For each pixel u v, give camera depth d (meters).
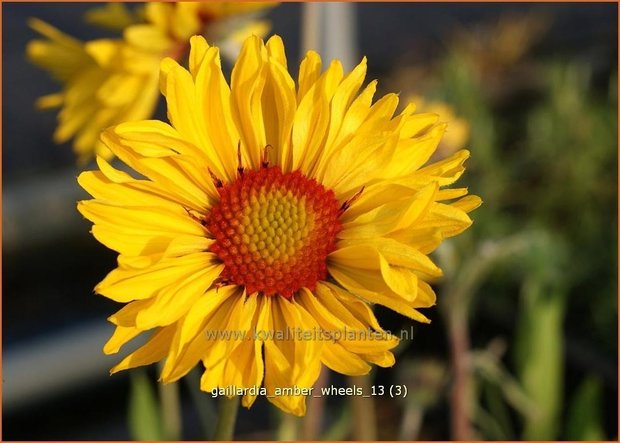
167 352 0.37
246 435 0.64
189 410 0.67
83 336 0.67
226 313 0.38
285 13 1.14
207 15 0.45
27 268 0.77
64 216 0.78
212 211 0.39
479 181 0.74
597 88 0.91
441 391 0.54
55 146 0.93
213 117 0.38
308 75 0.39
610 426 0.61
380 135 0.38
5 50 1.06
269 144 0.39
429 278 0.49
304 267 0.39
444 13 1.16
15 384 0.63
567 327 0.67
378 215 0.38
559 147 0.75
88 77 0.47
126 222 0.37
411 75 0.98
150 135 0.37
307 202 0.39
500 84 0.94
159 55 0.46
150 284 0.37
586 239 0.70
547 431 0.52
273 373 0.37
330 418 0.60
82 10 1.12
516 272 0.67
